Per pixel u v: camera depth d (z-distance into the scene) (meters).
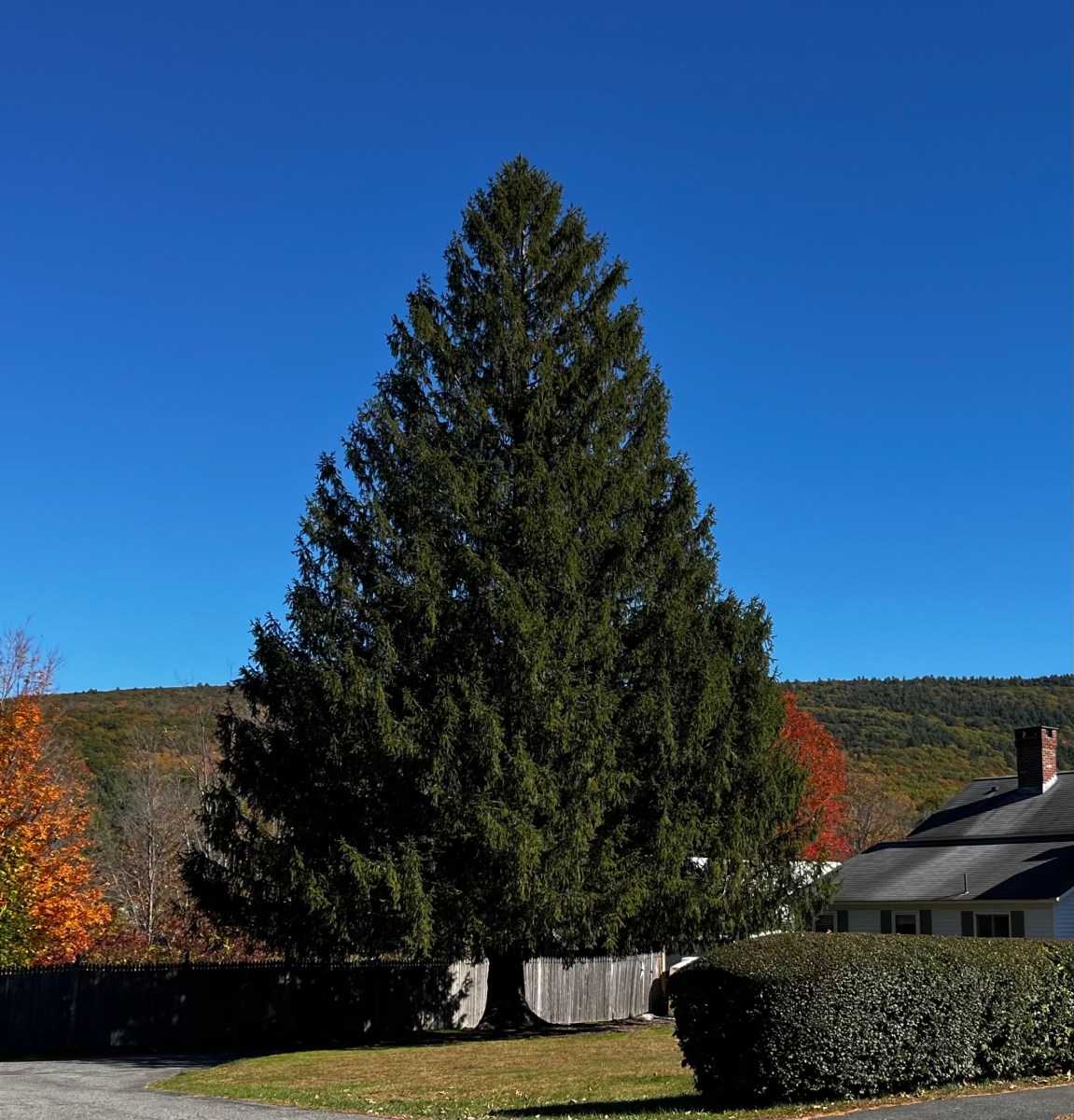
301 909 23.56
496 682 22.50
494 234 26.83
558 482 24.05
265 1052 22.95
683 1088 14.29
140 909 43.66
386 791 22.19
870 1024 12.33
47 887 28.27
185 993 25.84
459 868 22.55
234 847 24.00
